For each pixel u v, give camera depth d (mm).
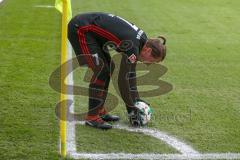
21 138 10016
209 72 15969
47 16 25344
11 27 22266
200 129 10891
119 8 28609
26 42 19359
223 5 30812
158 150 9680
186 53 18438
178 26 23891
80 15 10312
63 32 8656
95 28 10039
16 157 9133
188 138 10344
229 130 10906
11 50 17953
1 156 9148
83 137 10148
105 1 30781
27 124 10789
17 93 12969
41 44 19078
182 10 28656
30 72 15125
